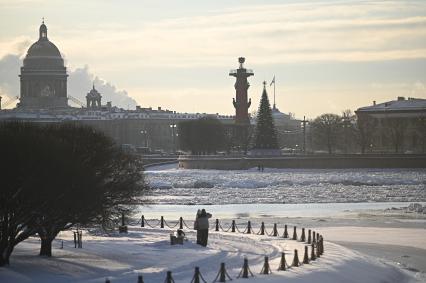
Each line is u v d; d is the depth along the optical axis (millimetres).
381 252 143250
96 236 147500
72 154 119875
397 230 178125
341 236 166250
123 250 125688
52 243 132375
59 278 99562
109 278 99312
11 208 106938
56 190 109125
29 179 106938
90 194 114875
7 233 107375
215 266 110812
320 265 113500
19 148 109188
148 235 151250
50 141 116625
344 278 107125
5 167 105500
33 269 105188
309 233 145375
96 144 131125
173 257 119125
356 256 127812
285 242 143625
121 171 138375
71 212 114562
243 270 101625
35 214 110000
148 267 109125
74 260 113438
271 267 110312
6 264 107562
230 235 155250
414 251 144750
